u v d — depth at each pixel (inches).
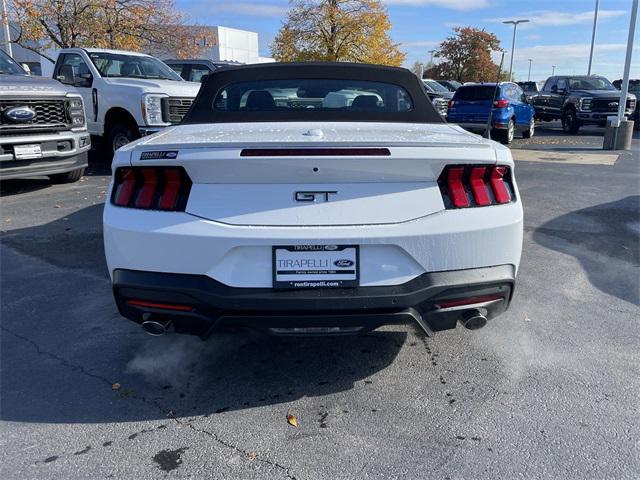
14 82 303.4
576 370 127.0
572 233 241.8
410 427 106.9
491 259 107.9
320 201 103.7
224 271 103.0
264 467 96.0
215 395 118.3
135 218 106.3
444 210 105.4
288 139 108.3
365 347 138.9
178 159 102.7
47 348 138.0
